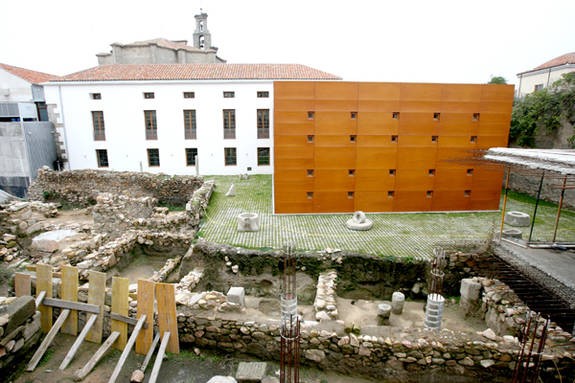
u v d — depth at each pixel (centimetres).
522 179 2592
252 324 933
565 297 962
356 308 1314
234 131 3173
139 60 4038
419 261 1371
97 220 1859
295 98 1903
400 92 1930
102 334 952
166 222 1752
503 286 1200
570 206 2166
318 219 1938
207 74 3173
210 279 1434
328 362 909
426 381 885
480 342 873
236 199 2355
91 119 3119
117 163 3203
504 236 1470
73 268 929
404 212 2070
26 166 3002
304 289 1383
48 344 864
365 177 2009
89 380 792
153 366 855
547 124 2442
